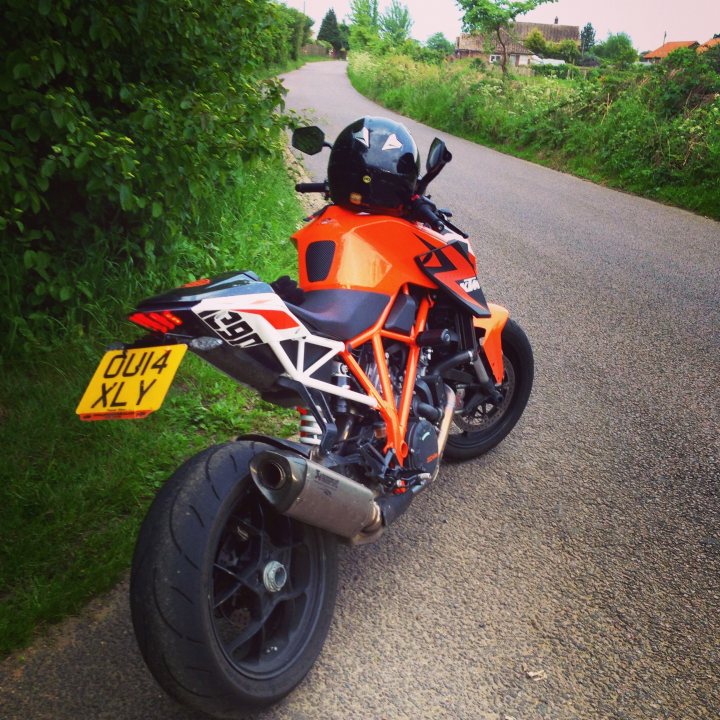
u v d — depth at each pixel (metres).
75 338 4.27
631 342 5.91
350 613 2.86
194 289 2.37
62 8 4.07
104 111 4.49
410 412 3.11
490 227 9.73
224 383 4.39
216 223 6.27
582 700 2.51
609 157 14.80
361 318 2.89
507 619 2.88
